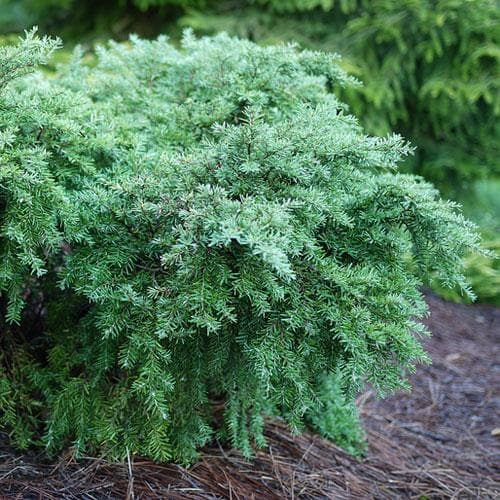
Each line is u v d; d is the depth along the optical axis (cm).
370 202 188
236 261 168
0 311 208
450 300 478
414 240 189
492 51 427
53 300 210
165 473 196
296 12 480
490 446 274
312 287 173
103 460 195
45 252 188
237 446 204
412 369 172
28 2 527
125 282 177
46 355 212
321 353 178
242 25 472
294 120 182
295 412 180
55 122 181
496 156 518
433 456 259
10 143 176
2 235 168
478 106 491
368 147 175
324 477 218
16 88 224
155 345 171
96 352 196
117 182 174
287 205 159
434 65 462
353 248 186
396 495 221
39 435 202
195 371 188
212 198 159
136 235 182
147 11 506
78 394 193
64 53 431
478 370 359
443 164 501
